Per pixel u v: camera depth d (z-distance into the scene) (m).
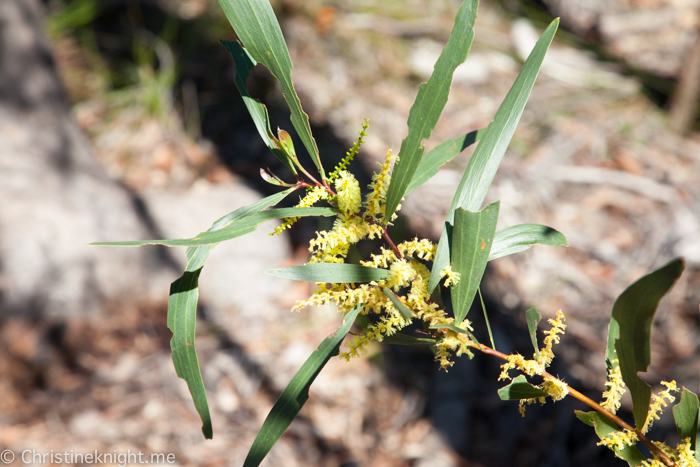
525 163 1.90
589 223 1.74
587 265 1.64
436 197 1.80
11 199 1.34
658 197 1.79
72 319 1.41
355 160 1.87
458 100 2.15
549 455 1.28
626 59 2.40
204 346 1.50
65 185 1.44
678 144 1.99
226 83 2.09
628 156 1.91
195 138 1.95
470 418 1.38
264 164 1.88
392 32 2.33
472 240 0.48
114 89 2.06
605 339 1.46
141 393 1.38
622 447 0.49
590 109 2.10
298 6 2.28
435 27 2.39
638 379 0.47
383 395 1.42
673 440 1.17
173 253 1.58
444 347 0.49
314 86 2.07
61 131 1.46
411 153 0.48
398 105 2.08
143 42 2.16
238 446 1.30
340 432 1.35
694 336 1.42
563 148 1.94
